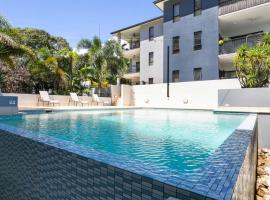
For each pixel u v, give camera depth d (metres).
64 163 2.18
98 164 1.84
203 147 4.23
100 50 23.31
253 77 10.67
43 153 2.49
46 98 15.72
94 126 7.31
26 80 21.14
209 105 14.96
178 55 20.75
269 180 4.67
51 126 7.20
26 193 2.78
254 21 18.94
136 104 18.97
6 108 8.63
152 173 1.55
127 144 4.53
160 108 15.77
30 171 2.71
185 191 1.28
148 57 24.70
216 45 18.55
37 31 30.47
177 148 4.12
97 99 18.75
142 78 25.08
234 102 9.59
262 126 7.43
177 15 21.16
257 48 11.10
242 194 1.72
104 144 4.57
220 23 19.42
